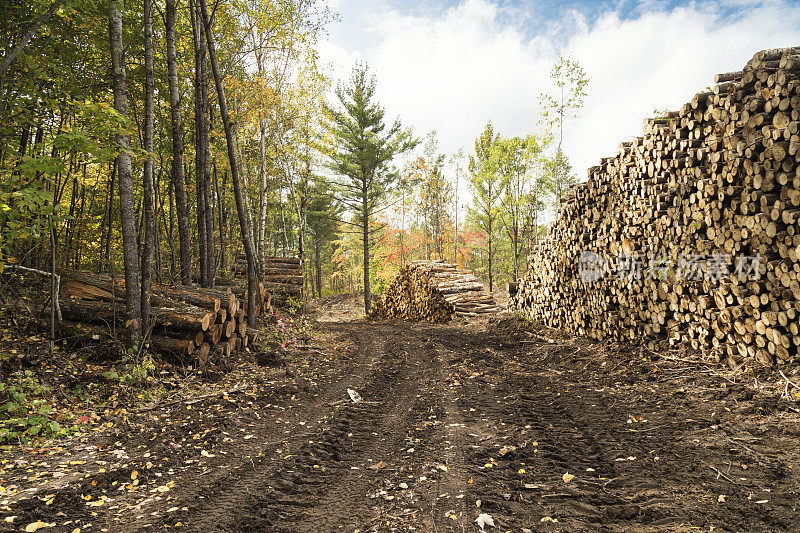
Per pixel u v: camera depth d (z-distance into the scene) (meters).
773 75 4.84
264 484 3.48
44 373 5.36
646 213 7.07
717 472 3.17
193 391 6.04
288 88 13.88
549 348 9.07
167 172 13.34
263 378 7.07
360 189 26.33
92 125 5.43
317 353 9.62
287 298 14.39
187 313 6.79
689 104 6.19
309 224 38.09
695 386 5.14
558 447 4.05
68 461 3.79
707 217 5.77
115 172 11.27
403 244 33.09
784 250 4.64
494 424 4.90
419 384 7.19
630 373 6.22
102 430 4.53
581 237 9.16
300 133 16.47
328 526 2.87
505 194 23.14
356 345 11.27
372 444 4.51
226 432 4.72
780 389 4.40
